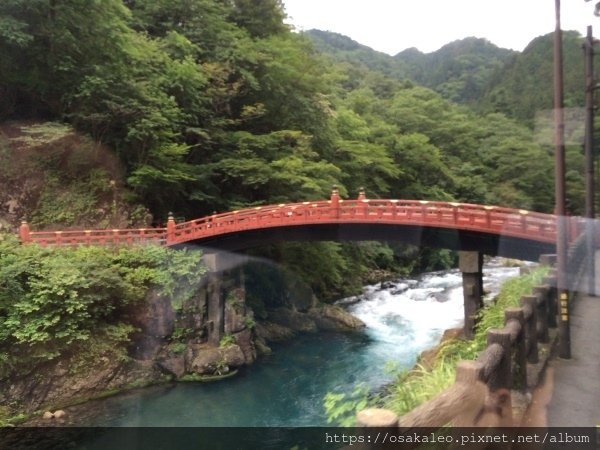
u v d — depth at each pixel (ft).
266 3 83.56
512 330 13.70
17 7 51.93
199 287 33.45
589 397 13.35
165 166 59.52
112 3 59.82
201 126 67.10
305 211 46.83
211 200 63.82
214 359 28.37
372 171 62.08
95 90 54.80
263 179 59.52
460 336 21.74
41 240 46.44
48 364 34.73
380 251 40.91
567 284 14.98
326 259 38.88
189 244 45.19
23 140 54.39
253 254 35.06
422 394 11.60
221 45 73.05
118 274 36.60
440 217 30.99
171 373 30.35
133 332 33.73
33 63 55.42
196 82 64.95
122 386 31.07
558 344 15.99
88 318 35.09
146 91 58.80
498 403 12.17
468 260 27.73
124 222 57.36
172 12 75.41
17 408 33.58
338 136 74.84
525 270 20.48
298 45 84.02
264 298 30.89
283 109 75.15
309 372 21.17
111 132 58.80
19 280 39.06
